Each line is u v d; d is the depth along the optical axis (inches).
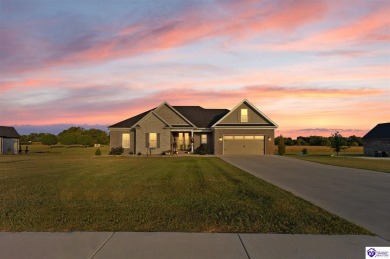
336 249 239.3
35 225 296.2
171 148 1485.0
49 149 2731.3
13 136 2059.5
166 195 455.2
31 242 251.8
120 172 767.7
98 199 424.5
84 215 333.1
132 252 231.9
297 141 2839.6
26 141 4163.4
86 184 564.4
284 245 247.0
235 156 1370.6
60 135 3634.4
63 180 620.4
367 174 777.6
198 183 580.1
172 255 227.1
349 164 1087.0
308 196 465.4
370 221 322.7
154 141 1469.0
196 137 1577.3
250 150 1488.7
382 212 363.3
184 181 607.2
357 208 384.2
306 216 333.4
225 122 1499.8
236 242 253.0
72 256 225.5
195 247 242.1
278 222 310.0
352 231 281.6
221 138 1481.3
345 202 421.7
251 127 1482.5
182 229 286.0
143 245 245.4
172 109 1533.0
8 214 337.4
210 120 1603.1
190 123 1514.5
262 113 1493.6
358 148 2486.5
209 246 244.2
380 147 1732.3
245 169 869.8
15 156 1626.5
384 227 299.9
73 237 263.0
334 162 1170.6
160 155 1427.2
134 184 565.9
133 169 841.5
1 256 225.3
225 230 284.0
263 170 852.0
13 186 541.3
